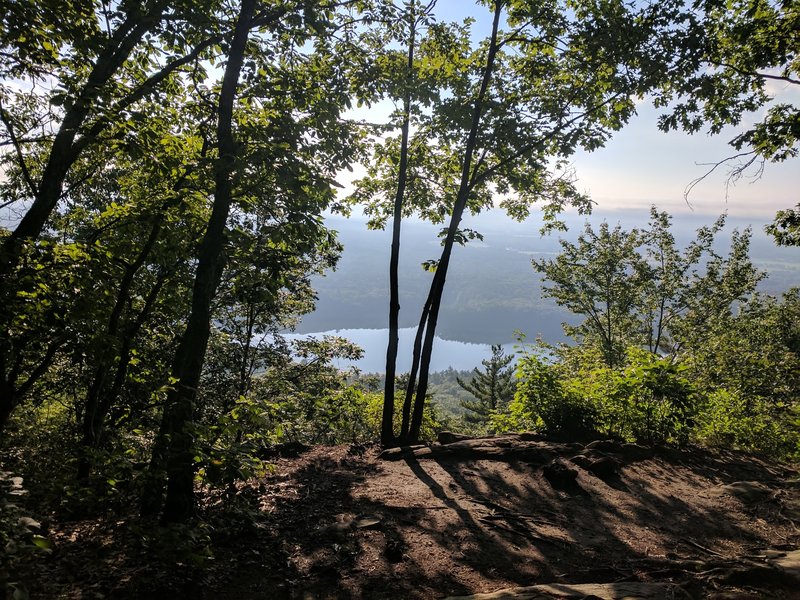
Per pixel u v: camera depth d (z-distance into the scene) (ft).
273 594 13.12
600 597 11.91
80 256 17.69
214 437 15.49
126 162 26.27
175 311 31.17
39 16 18.22
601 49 26.84
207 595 12.72
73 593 12.01
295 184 16.56
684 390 25.77
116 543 15.07
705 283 83.35
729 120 32.76
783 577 12.64
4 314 16.21
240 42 17.88
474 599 12.41
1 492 10.55
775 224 38.86
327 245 24.02
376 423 44.65
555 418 28.19
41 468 22.94
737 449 27.32
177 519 15.06
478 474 23.27
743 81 33.09
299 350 52.24
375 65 24.98
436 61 30.76
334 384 51.49
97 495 17.87
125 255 26.07
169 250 25.13
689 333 83.10
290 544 16.05
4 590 9.05
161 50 24.81
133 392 30.22
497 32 29.50
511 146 30.42
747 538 16.48
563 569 14.66
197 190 20.01
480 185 33.78
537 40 28.71
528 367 29.19
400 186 30.45
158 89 25.31
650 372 26.32
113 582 12.71
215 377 45.42
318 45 25.64
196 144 26.16
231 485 15.20
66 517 17.74
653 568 14.38
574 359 39.29
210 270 16.92
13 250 16.17
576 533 17.19
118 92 19.13
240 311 45.60
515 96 30.01
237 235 20.65
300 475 23.34
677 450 25.75
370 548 15.89
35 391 28.43
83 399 32.60
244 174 16.69
